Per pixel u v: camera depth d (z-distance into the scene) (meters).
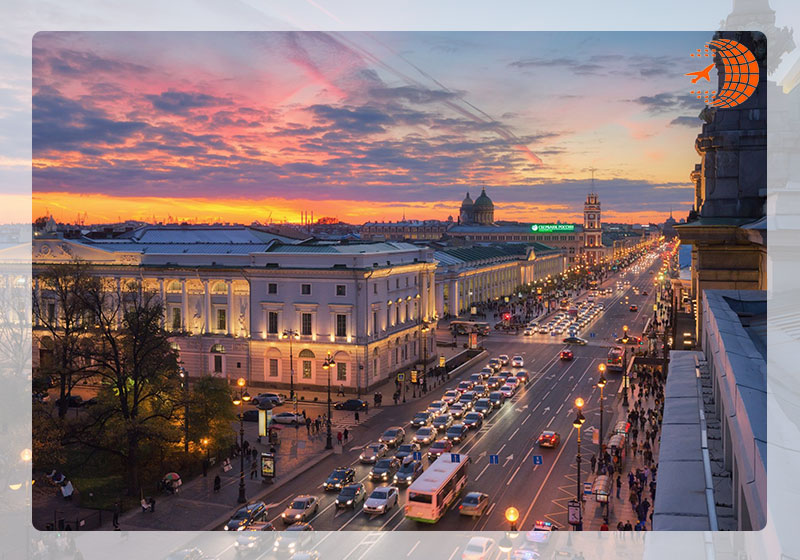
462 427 82.06
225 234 147.62
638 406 93.12
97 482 66.38
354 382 104.50
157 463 70.50
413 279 121.50
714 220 48.28
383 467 68.69
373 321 106.50
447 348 143.88
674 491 18.27
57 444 64.00
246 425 89.62
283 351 107.81
